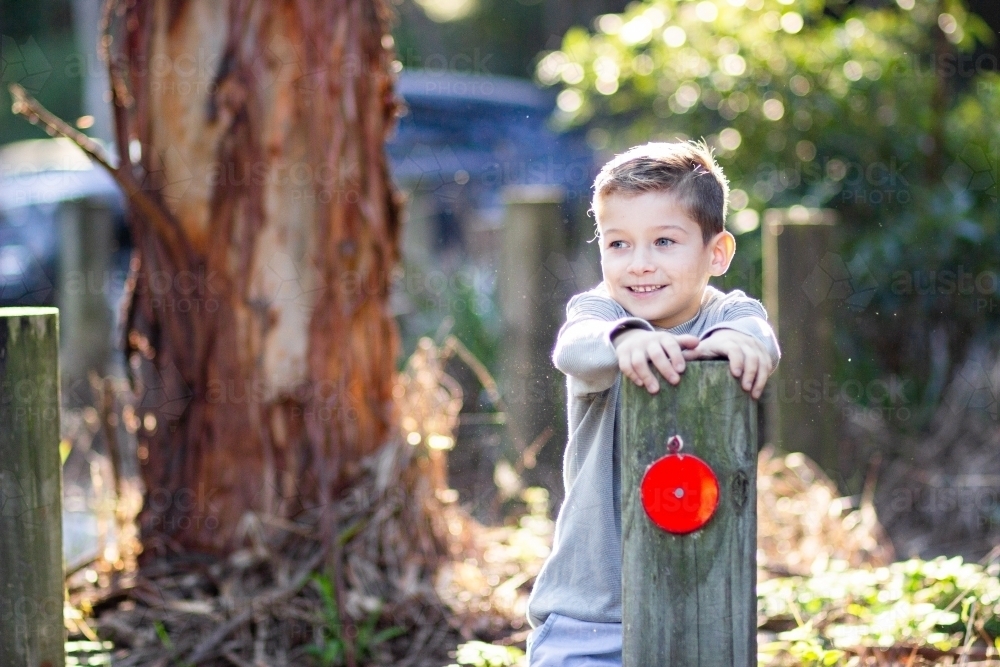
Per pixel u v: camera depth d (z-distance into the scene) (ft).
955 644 9.99
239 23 12.01
